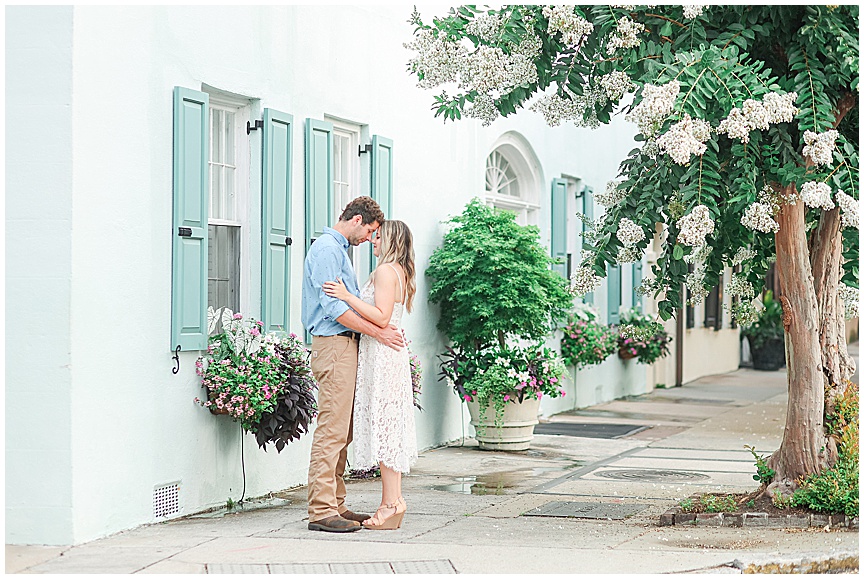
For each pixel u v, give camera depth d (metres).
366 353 6.85
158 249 7.09
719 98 6.07
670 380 17.69
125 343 6.82
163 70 7.12
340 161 9.48
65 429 6.42
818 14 6.45
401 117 10.20
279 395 7.70
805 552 6.09
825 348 7.36
